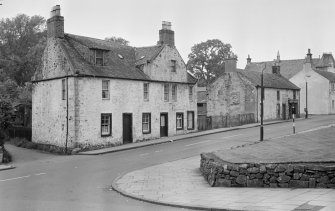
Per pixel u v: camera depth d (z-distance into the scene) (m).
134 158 29.41
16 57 59.56
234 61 58.56
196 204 13.94
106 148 36.12
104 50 38.31
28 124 47.22
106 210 13.82
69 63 35.28
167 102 43.41
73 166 26.86
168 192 16.86
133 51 44.31
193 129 46.66
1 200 16.30
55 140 36.66
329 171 15.49
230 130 47.28
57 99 36.56
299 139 26.59
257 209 12.38
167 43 44.09
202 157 22.09
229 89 58.66
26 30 64.50
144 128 40.78
